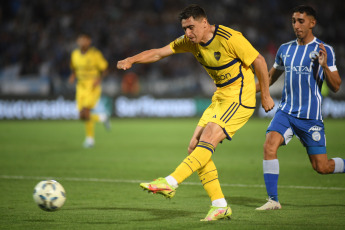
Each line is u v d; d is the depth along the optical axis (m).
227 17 104.62
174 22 103.50
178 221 18.38
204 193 25.05
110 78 88.56
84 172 32.38
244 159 39.19
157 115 85.31
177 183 17.34
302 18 20.88
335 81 20.52
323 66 20.12
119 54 95.25
